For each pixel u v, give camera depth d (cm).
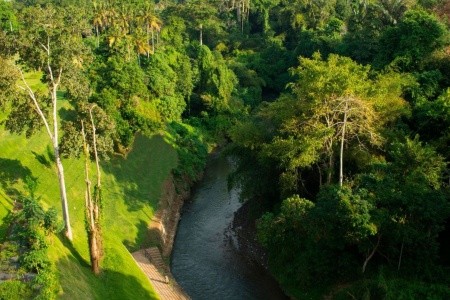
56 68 3181
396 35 5262
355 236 3016
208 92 8481
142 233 4369
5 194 3456
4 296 2355
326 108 3759
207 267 4206
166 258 4284
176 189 5706
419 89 4531
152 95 6925
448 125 3916
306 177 4388
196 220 5159
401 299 2891
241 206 5447
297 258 3706
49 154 4350
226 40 11931
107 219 4219
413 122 4294
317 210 3131
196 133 7719
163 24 10294
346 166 4141
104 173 4806
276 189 4450
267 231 3634
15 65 3061
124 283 3275
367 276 3309
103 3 8525
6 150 3991
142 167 5488
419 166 3136
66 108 5141
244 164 4609
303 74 4041
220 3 13500
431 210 2912
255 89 9662
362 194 3038
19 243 2781
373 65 5509
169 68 7825
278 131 4162
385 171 3334
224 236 4769
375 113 3903
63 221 3244
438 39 4947
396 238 2994
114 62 5872
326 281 3488
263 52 11375
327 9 11638
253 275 4053
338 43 8606
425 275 3122
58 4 12331
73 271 2980
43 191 3884
